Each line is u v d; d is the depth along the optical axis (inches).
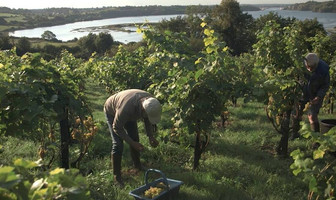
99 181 191.2
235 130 343.6
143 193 173.0
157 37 246.1
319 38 439.2
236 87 210.4
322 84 269.4
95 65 591.5
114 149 208.1
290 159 259.3
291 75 266.1
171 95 213.8
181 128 226.1
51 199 67.0
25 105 157.6
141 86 409.7
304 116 405.1
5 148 269.6
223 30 3179.1
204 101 203.6
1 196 61.6
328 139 124.2
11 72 184.7
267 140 303.1
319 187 122.6
